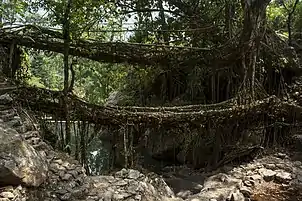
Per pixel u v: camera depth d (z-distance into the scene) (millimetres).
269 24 13789
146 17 14766
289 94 13219
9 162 6059
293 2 16766
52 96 9344
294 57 13812
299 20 16547
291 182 9172
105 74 16812
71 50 11242
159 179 8766
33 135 7918
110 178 7652
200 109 10625
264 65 13320
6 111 8289
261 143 12227
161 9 14570
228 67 12445
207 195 8320
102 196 6852
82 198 6719
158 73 14977
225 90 13914
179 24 14273
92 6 10164
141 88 16000
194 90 14102
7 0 10828
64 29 9727
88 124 9734
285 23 16953
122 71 16609
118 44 11609
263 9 11102
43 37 10906
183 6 14688
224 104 10984
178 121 10094
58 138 9555
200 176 11141
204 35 13633
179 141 13289
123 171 8070
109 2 12367
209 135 11938
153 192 7688
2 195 5762
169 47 12055
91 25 11141
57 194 6641
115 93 18109
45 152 7758
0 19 10945
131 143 9852
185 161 13242
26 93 9219
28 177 6258
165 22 14547
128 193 7066
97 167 13055
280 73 13328
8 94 8844
